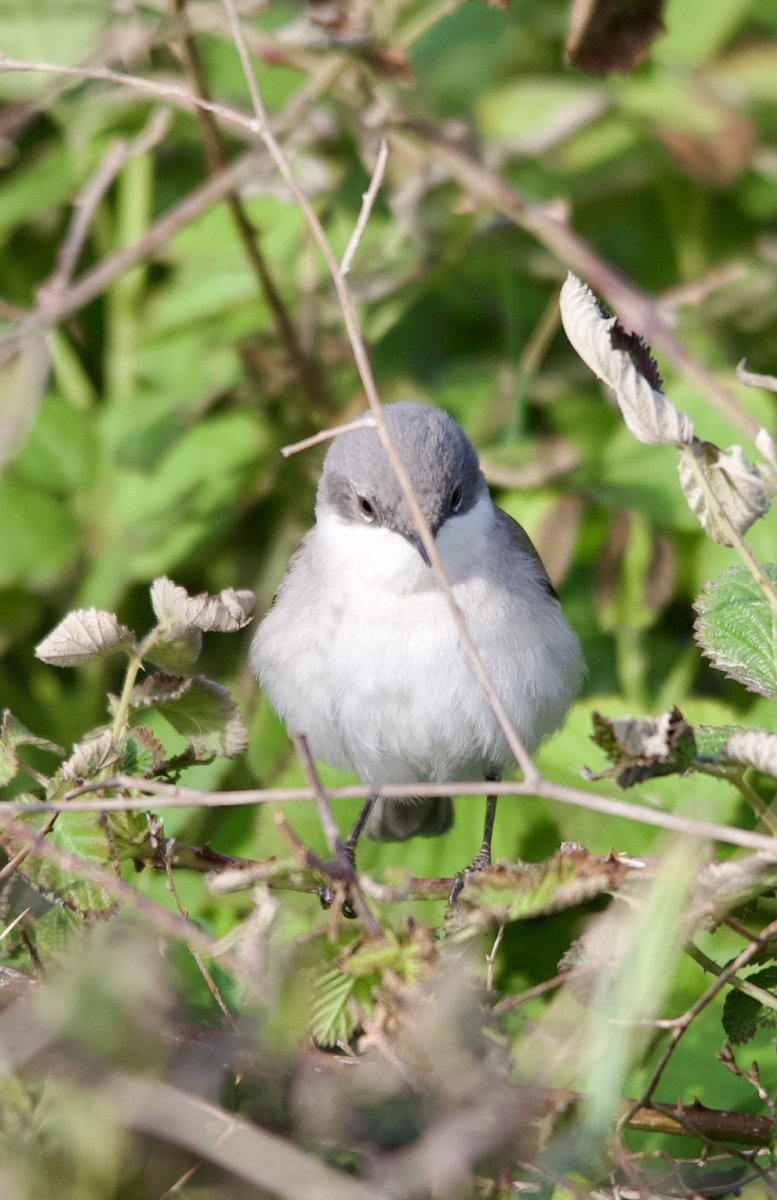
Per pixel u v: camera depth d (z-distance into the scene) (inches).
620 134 443.5
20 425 403.9
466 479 366.6
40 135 493.7
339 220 464.8
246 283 467.5
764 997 233.9
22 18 448.5
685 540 422.9
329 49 384.8
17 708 434.3
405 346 474.0
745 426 315.6
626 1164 227.5
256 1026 232.4
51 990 228.7
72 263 388.5
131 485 445.7
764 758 212.8
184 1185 229.3
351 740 360.2
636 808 210.5
